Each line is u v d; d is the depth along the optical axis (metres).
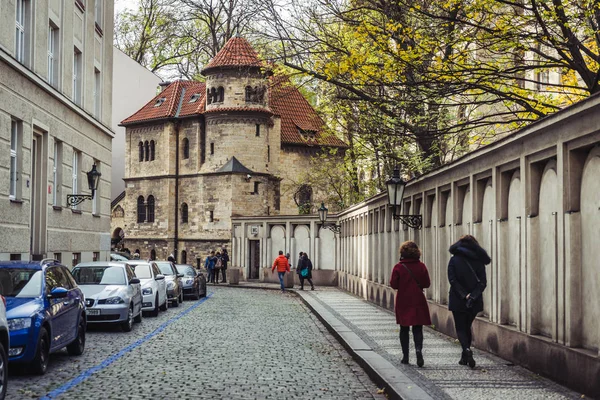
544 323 12.45
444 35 19.83
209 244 73.12
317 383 12.12
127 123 78.12
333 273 51.94
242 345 17.41
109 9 36.41
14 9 23.05
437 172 19.44
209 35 74.81
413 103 20.66
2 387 9.63
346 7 23.08
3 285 13.23
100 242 34.41
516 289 13.96
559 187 11.49
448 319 18.08
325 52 22.94
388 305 27.20
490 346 14.88
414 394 10.14
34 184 26.22
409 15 20.31
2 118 21.84
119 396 10.75
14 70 22.80
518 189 13.92
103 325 22.16
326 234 52.91
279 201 75.94
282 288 45.69
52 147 27.20
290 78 26.52
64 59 28.53
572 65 18.28
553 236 11.83
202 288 38.25
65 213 28.89
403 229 24.83
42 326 12.59
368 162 40.06
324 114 36.25
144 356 15.27
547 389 10.67
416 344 12.91
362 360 13.87
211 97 73.31
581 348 10.84
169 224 75.88
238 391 11.25
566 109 10.88
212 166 73.00
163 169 76.44
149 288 25.67
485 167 15.59
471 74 19.31
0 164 21.75
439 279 19.61
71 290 15.04
